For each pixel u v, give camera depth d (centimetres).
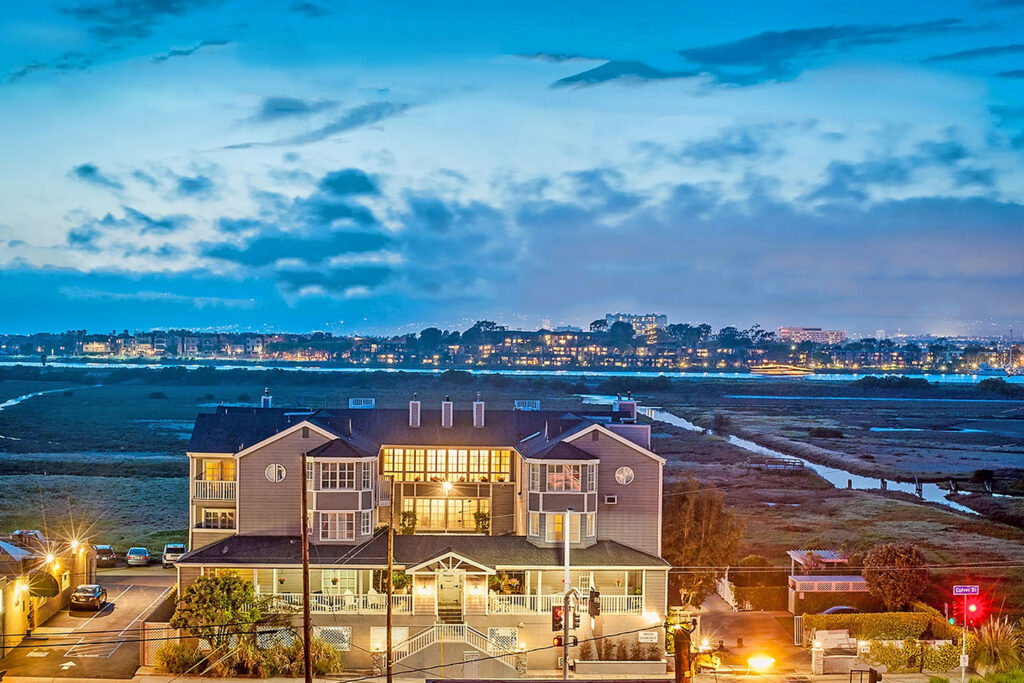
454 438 5712
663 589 4959
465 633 4606
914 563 5338
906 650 4719
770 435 18100
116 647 4681
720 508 5834
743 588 5641
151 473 11306
